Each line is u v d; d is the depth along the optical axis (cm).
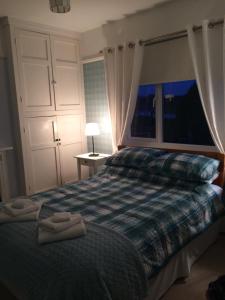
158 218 202
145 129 369
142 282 163
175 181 273
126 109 362
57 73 404
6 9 313
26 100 370
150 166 295
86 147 454
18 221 202
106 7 317
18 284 156
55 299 135
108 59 375
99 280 142
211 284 173
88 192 270
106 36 383
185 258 220
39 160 394
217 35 273
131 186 282
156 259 180
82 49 427
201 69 287
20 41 355
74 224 183
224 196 275
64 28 396
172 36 309
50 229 176
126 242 169
